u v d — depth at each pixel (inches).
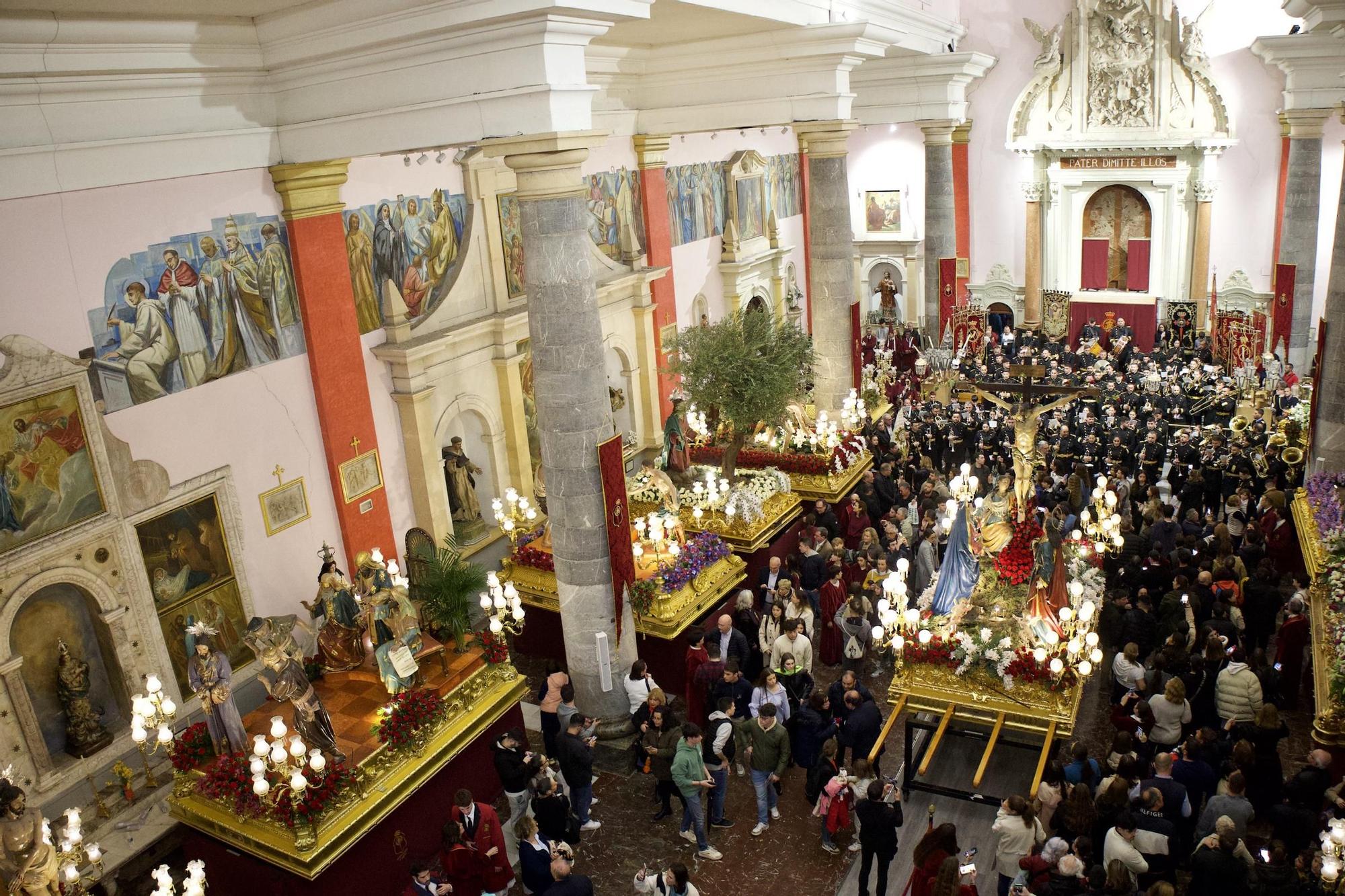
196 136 463.8
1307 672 510.9
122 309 443.2
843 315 764.0
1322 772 363.6
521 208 437.4
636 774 486.6
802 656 486.3
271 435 517.7
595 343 454.0
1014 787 450.6
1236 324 987.9
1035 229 1170.6
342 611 490.3
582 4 386.0
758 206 1040.2
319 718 405.1
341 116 470.9
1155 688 445.1
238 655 503.2
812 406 748.0
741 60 701.3
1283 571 594.6
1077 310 1170.0
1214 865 322.7
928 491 658.2
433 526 612.7
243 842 387.9
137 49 429.1
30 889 336.2
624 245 807.7
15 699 406.3
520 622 485.1
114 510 440.1
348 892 392.2
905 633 471.8
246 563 507.5
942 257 1085.8
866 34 665.6
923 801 447.2
